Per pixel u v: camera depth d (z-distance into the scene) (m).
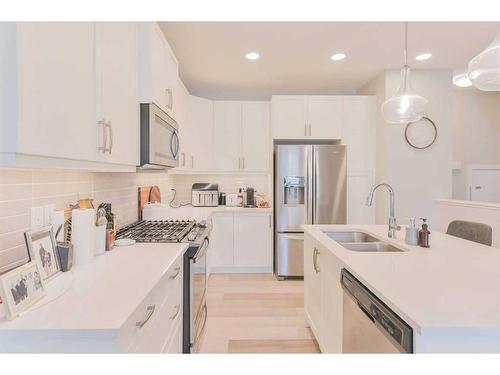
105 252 1.63
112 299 1.02
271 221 3.95
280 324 2.61
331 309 1.82
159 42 1.98
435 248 1.85
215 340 2.34
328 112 4.00
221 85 4.24
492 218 2.92
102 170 1.45
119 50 1.53
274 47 3.03
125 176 2.45
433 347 0.93
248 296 3.21
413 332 0.96
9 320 0.87
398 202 3.73
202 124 4.00
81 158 1.17
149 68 1.81
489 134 5.11
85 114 1.20
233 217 3.94
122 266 1.38
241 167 4.20
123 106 1.58
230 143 4.20
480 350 0.92
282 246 3.79
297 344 2.30
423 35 2.79
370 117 3.99
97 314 0.91
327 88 4.41
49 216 1.43
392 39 2.87
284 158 3.80
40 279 1.05
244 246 3.95
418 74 3.70
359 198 4.00
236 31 2.70
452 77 3.73
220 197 4.37
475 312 0.98
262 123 4.22
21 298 0.93
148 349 1.12
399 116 2.23
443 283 1.23
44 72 0.94
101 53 1.33
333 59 3.34
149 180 3.13
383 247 2.15
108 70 1.40
